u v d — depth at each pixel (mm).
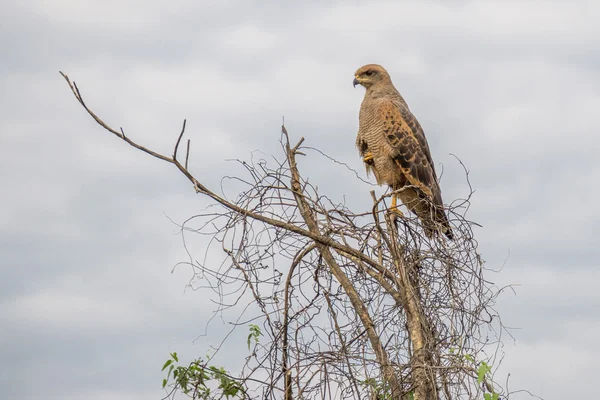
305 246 10602
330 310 10188
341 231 10719
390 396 9984
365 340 10062
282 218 10594
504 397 9383
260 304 10062
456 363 9781
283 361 10008
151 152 10250
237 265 10062
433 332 10328
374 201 11328
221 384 10227
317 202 10625
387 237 10875
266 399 9961
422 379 9867
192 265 10078
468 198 10602
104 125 10211
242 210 10266
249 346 10508
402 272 10586
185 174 10281
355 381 9641
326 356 9797
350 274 10602
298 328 10094
